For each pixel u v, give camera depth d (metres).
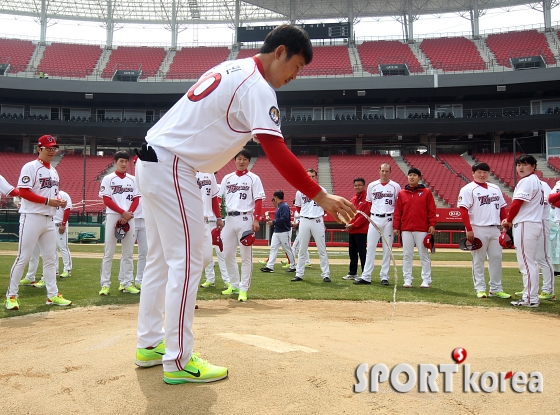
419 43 35.38
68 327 4.07
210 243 5.37
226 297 6.33
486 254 6.70
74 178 28.56
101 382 2.43
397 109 32.34
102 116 33.41
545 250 6.68
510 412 2.03
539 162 28.89
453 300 6.12
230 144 2.52
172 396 2.20
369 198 8.19
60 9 36.19
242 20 37.56
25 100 32.25
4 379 2.50
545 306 5.78
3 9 34.97
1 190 5.12
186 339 2.45
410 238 7.61
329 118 32.81
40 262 11.59
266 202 25.48
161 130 2.55
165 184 2.48
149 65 34.81
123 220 6.42
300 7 35.66
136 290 6.72
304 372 2.51
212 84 2.47
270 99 2.39
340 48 35.19
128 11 37.06
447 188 26.92
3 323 4.34
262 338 3.34
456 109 31.92
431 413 2.01
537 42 32.53
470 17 35.50
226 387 2.30
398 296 6.43
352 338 3.46
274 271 10.56
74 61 34.09
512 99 31.27
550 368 2.68
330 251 18.80
